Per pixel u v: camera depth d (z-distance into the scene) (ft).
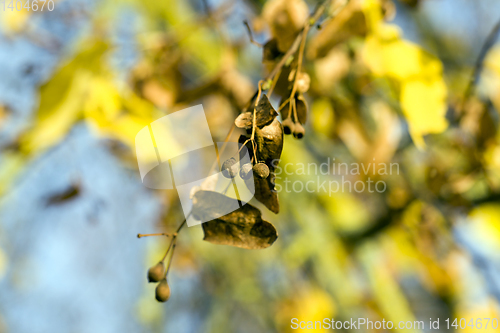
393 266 5.72
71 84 2.68
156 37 3.08
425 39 5.40
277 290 7.63
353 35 2.57
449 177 3.20
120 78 2.95
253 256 7.43
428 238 4.00
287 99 2.20
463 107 2.95
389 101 3.22
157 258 6.03
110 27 3.34
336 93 3.08
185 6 4.65
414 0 2.86
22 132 2.73
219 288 7.77
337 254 5.49
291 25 2.46
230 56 2.98
